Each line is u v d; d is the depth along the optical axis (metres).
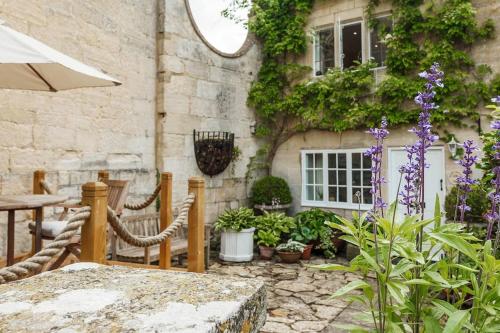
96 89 5.47
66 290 0.97
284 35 8.31
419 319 1.70
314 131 8.10
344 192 7.76
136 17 6.21
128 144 6.02
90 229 2.30
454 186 6.02
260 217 7.15
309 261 6.61
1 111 4.27
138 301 0.88
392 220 1.64
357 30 7.90
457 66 6.51
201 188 3.93
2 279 1.76
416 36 7.03
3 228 4.29
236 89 7.98
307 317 3.96
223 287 1.01
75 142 5.14
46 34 4.72
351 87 7.54
